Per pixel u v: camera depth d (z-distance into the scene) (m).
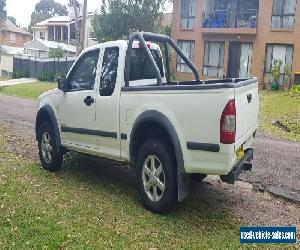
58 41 58.69
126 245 4.44
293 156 9.24
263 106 18.45
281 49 26.94
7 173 6.91
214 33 29.84
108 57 6.11
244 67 28.97
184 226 5.00
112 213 5.30
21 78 35.97
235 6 29.53
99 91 6.14
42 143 7.35
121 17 29.73
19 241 4.40
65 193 6.01
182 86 4.94
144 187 5.47
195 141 4.85
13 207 5.29
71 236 4.56
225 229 4.99
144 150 5.43
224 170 4.72
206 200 6.00
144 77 6.52
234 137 4.70
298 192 6.61
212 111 4.70
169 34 35.22
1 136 10.47
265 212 5.66
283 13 26.61
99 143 6.22
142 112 5.41
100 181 6.71
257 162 8.48
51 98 7.11
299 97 21.52
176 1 32.25
